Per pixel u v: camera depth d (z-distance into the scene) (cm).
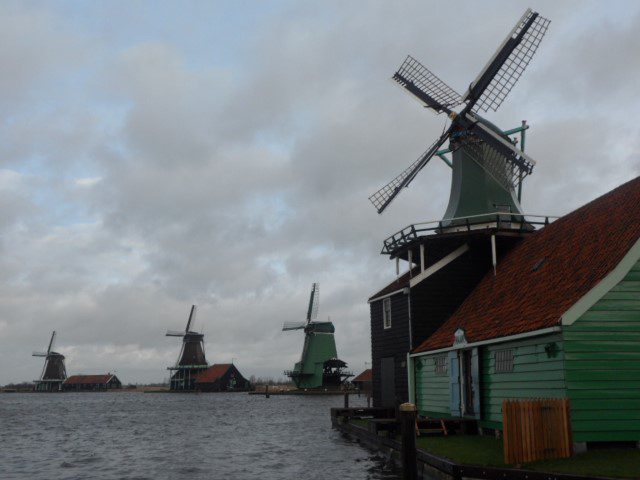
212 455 2516
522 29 3262
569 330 1630
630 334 1634
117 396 15150
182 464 2248
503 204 3155
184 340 15425
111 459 2481
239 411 6544
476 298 2669
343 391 11900
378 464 2070
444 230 3027
